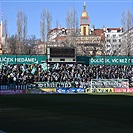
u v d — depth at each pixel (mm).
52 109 24234
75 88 57156
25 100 36219
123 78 61094
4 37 104312
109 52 110875
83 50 101375
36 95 49281
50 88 56188
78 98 39969
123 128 14219
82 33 166375
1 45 92062
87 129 13977
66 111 22656
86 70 60312
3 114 20656
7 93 54188
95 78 60469
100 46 106562
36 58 58250
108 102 32188
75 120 17297
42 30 96188
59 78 58562
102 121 16750
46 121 16906
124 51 92750
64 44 95000
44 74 58219
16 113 21250
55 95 48906
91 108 25094
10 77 56344
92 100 35656
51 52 57438
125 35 92938
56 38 138625
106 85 58375
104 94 51312
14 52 94938
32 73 57812
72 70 59594
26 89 55438
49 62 57438
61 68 59125
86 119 17688
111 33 171375
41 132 13172
